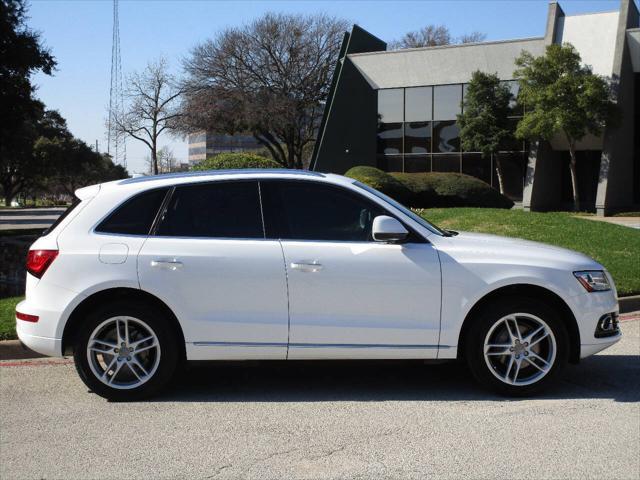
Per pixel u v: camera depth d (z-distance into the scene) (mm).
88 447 4559
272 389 5863
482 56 35688
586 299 5492
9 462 4320
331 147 38031
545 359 5516
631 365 6547
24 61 20250
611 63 33125
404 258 5438
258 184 5695
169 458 4348
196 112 42938
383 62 37719
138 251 5445
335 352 5434
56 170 74125
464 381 6055
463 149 36438
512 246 5668
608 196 32625
